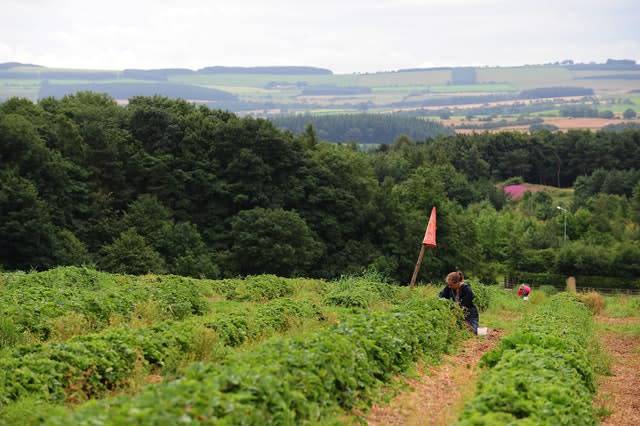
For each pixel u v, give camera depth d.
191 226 57.91
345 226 65.25
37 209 48.94
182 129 67.00
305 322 15.80
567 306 23.67
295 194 64.12
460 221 68.44
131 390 9.91
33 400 8.88
